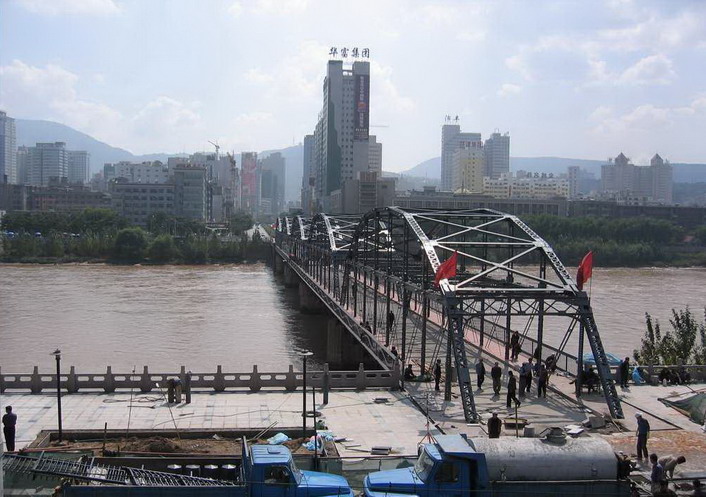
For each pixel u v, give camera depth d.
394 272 62.75
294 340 87.62
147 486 24.28
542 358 52.28
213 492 24.12
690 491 26.28
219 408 40.28
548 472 23.66
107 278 155.00
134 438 34.50
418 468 24.28
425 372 48.81
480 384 44.81
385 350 54.53
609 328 95.44
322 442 32.47
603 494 23.77
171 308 110.81
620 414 38.44
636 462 30.45
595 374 43.66
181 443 33.72
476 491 23.23
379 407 40.88
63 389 44.00
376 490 23.31
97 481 25.69
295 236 151.62
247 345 83.25
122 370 67.44
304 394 35.31
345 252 87.25
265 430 35.56
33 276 156.50
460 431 35.44
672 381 47.28
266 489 23.48
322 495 23.64
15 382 44.22
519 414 38.78
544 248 48.06
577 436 33.91
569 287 43.03
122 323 95.31
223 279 160.38
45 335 85.81
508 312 42.25
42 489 26.00
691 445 32.84
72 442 33.94
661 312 111.88
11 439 31.84
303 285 110.62
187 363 71.81
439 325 67.50
